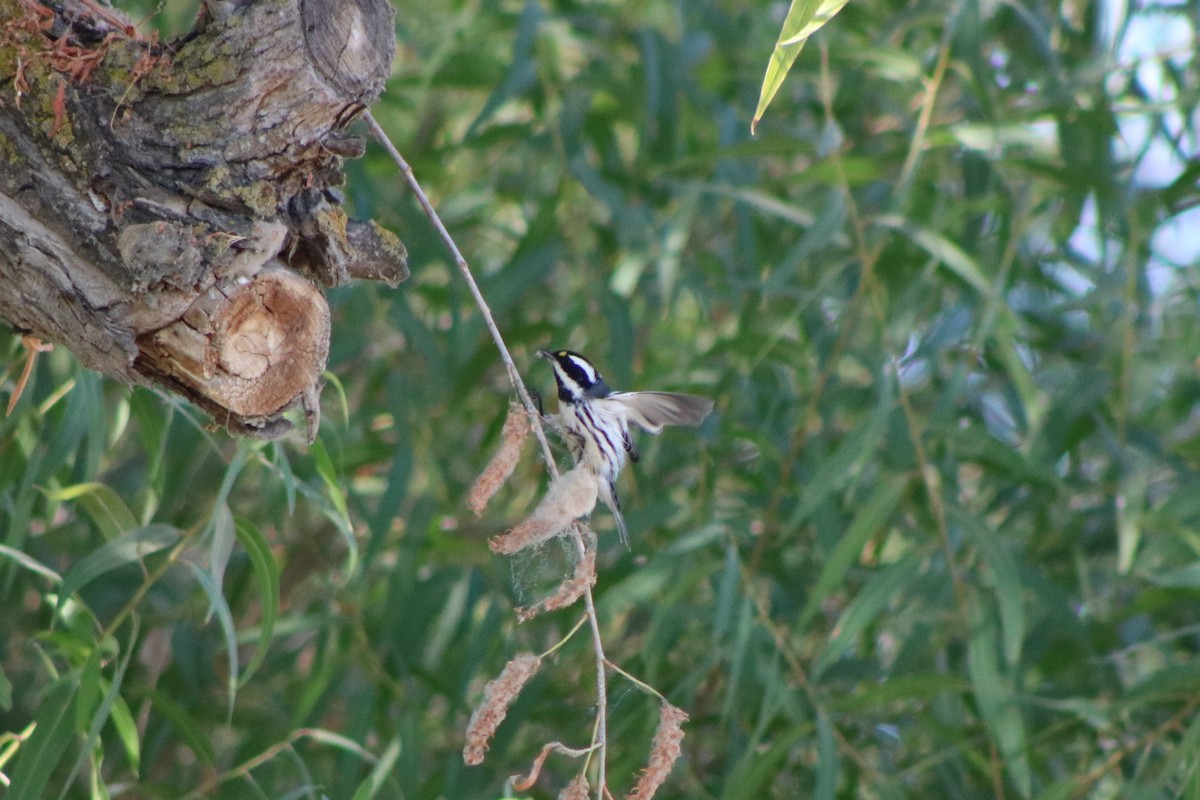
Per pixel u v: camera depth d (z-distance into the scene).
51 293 5.42
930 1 10.81
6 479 8.27
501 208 12.47
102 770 10.15
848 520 10.88
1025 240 11.61
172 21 11.16
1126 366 10.33
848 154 12.14
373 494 11.25
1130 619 10.75
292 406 6.00
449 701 10.01
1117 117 11.34
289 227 5.66
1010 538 11.41
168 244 5.25
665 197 11.56
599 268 11.29
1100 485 10.84
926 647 10.29
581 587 5.73
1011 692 9.05
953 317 10.56
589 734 10.11
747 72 11.70
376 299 10.86
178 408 7.91
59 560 10.77
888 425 10.34
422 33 12.66
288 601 11.84
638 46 11.14
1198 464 11.02
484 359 10.81
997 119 10.08
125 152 5.33
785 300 11.66
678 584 9.54
